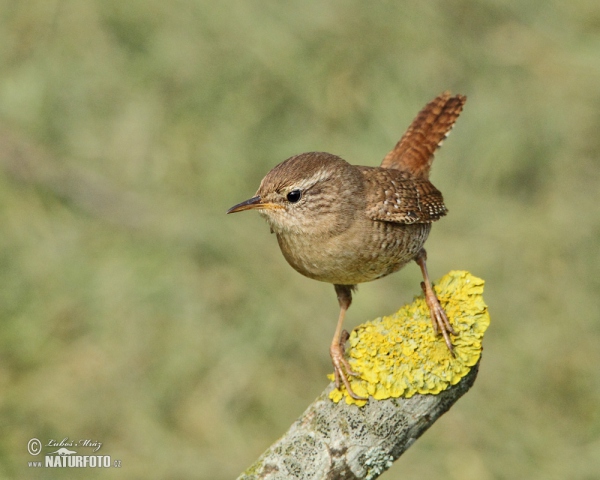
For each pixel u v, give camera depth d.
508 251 12.52
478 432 11.03
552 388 11.71
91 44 12.59
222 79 12.52
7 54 12.55
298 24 12.75
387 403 4.87
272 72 12.52
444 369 4.90
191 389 10.73
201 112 12.41
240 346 10.96
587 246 12.70
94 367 10.72
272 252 11.70
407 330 5.05
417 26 13.23
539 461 10.95
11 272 11.41
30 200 12.06
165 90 12.53
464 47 13.59
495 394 11.49
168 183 12.20
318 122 12.59
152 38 12.62
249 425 10.61
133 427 10.36
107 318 11.05
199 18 12.62
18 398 10.43
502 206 12.90
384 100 12.70
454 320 5.02
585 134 13.57
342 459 4.84
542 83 13.73
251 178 12.20
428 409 4.89
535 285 12.34
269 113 12.53
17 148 12.23
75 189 12.18
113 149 12.40
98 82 12.50
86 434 10.31
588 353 11.87
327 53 12.76
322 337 11.12
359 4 13.05
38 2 12.63
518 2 14.24
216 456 10.27
